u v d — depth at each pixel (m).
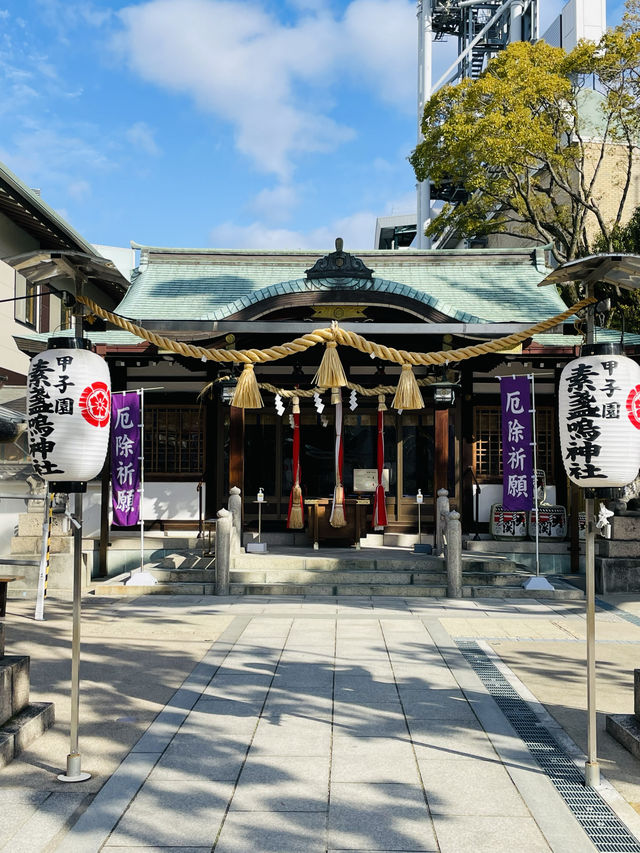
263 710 6.68
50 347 5.88
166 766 5.45
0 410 9.16
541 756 5.67
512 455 12.92
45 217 18.11
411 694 7.13
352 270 13.28
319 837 4.42
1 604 10.56
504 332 12.98
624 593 12.98
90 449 5.73
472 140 19.80
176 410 16.36
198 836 4.43
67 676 7.68
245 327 12.88
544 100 20.84
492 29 38.91
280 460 16.36
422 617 10.69
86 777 5.20
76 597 5.39
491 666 8.14
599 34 28.52
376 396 16.14
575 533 14.24
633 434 5.50
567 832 4.47
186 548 14.87
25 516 13.06
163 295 16.62
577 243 22.14
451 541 12.38
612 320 19.70
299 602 11.82
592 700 5.20
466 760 5.57
